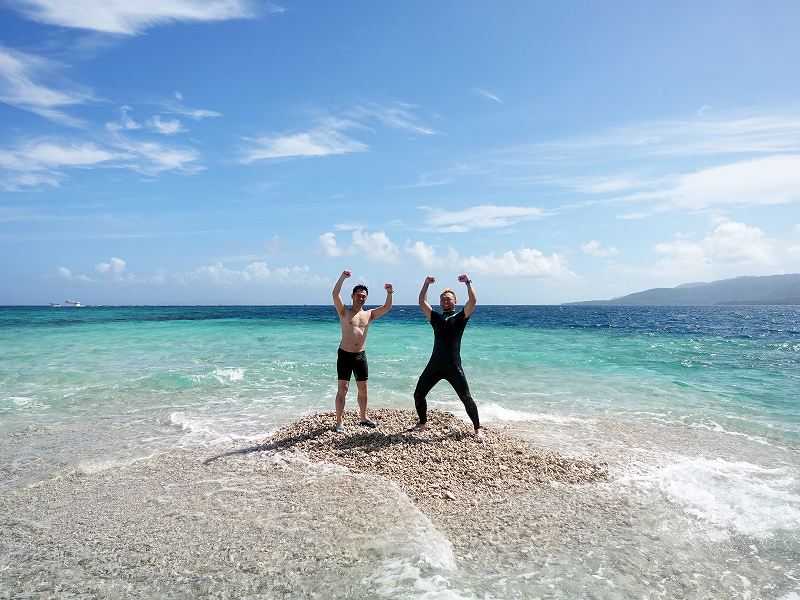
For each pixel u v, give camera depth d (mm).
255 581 4188
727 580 4387
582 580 4309
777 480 6797
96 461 7262
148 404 11203
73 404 11164
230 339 25703
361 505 5582
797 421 10039
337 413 8195
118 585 4145
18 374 14477
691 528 5332
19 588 4090
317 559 4504
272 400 11594
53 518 5395
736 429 9469
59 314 63250
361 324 8273
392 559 4500
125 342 23812
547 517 5508
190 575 4281
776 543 5059
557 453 7688
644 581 4328
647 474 6887
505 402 11562
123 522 5270
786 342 26578
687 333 34250
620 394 12586
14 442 8352
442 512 5574
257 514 5398
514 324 45500
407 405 10953
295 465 6902
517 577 4328
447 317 8188
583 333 33062
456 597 3975
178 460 7266
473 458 7094
